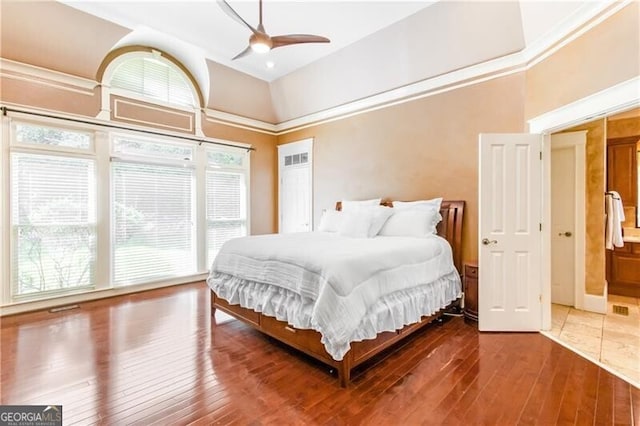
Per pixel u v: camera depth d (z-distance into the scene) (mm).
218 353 2607
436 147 4016
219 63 4906
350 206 4703
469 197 3709
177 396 1994
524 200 3080
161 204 4754
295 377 2234
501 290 3094
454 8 3301
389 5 3381
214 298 3467
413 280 2779
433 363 2436
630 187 4383
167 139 4785
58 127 3799
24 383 2121
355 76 4629
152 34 4203
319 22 3699
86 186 4027
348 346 2082
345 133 5152
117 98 4285
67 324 3223
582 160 3695
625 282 4227
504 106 3428
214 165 5438
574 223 3781
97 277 4117
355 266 2291
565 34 2715
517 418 1775
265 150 6254
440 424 1729
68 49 3760
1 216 3441
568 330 3090
